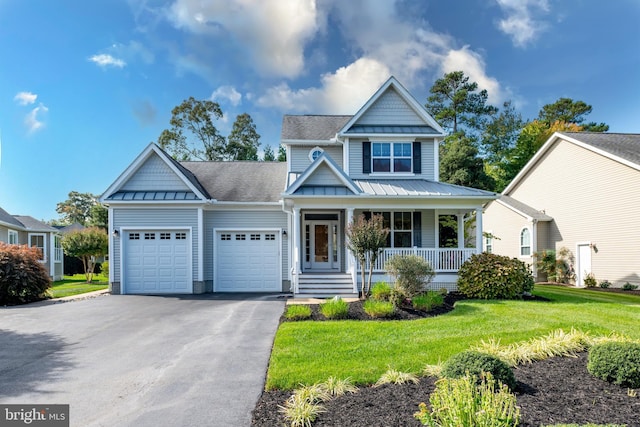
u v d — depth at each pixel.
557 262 22.89
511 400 3.79
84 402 5.36
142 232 16.50
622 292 17.56
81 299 14.63
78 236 25.16
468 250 15.42
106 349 7.83
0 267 13.84
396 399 4.95
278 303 13.10
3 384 6.03
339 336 8.16
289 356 6.86
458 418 3.51
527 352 6.54
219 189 18.19
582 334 7.48
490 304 12.00
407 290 12.02
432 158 17.91
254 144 46.34
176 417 4.85
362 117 18.08
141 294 16.00
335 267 17.86
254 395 5.49
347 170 17.64
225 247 17.27
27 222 27.25
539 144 38.84
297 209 15.09
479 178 30.25
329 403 4.94
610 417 4.26
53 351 7.74
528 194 26.27
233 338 8.52
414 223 17.53
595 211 20.77
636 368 5.06
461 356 5.35
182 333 9.04
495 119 47.47
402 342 7.66
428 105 47.84
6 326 9.94
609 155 19.69
